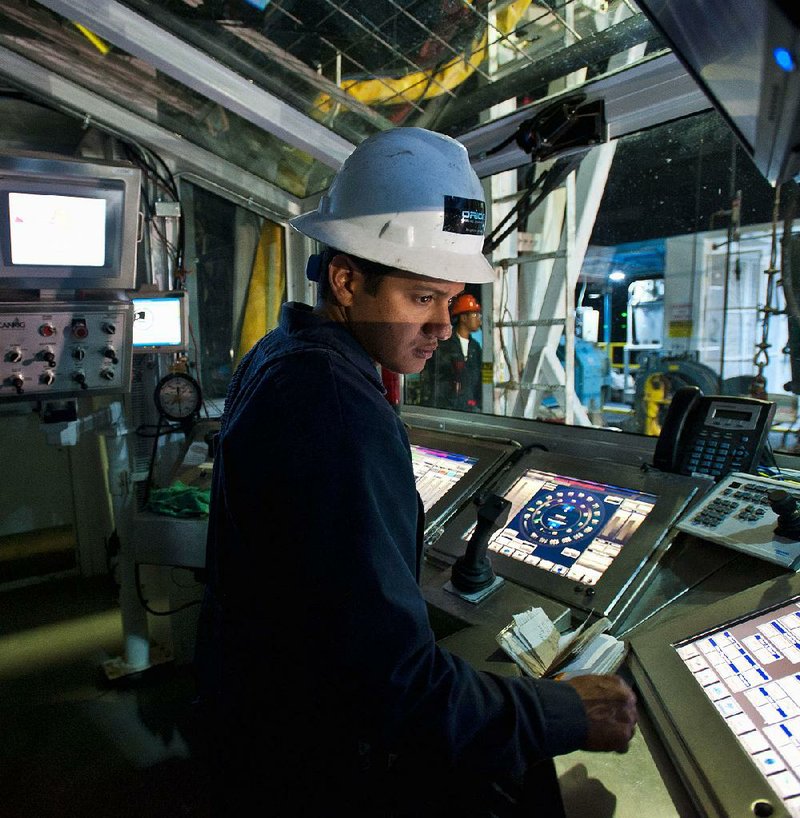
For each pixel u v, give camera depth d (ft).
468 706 2.07
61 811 5.45
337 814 2.51
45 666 7.69
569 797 2.24
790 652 2.43
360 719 2.10
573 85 5.35
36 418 9.73
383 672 2.00
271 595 2.33
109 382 6.50
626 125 5.24
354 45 5.96
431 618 3.88
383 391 2.44
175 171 8.90
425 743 2.05
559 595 3.63
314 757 2.48
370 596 2.01
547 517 4.34
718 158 10.34
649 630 2.95
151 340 8.16
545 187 5.65
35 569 10.00
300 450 2.11
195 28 6.12
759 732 2.19
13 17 6.59
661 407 11.59
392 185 2.44
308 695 2.43
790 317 4.65
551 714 2.19
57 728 6.53
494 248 5.98
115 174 5.70
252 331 9.96
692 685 2.50
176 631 7.53
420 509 2.70
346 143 7.36
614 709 2.31
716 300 10.99
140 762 6.02
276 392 2.23
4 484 9.62
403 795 2.73
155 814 5.41
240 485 2.28
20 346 5.98
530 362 8.61
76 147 8.87
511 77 5.65
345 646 2.03
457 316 8.77
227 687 2.54
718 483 3.92
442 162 2.53
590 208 8.90
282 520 2.15
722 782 2.07
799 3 1.11
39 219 5.61
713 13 1.56
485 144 6.27
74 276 5.98
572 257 7.04
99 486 10.11
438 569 4.32
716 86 2.01
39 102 8.11
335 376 2.22
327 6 5.55
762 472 4.21
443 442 5.80
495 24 5.22
